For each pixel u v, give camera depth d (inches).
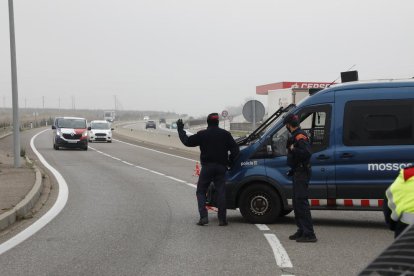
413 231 108.3
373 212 440.8
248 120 809.5
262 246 307.0
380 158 358.6
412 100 357.7
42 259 277.7
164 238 331.0
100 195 537.0
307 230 317.1
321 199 368.5
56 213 427.5
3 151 1225.4
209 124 382.6
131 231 353.7
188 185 625.9
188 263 268.2
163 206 465.7
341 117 367.6
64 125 1365.7
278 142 379.9
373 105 363.3
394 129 359.3
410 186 144.3
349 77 396.2
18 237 333.7
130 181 668.7
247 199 384.2
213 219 405.7
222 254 287.6
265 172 378.3
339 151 365.4
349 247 303.7
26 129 2763.3
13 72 771.4
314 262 268.8
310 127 382.9
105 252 293.3
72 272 251.9
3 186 538.6
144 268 258.7
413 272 94.3
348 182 363.6
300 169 319.3
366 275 98.8
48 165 903.1
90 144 1673.2
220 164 376.5
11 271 254.2
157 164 946.1
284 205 375.9
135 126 4655.5
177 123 384.5
